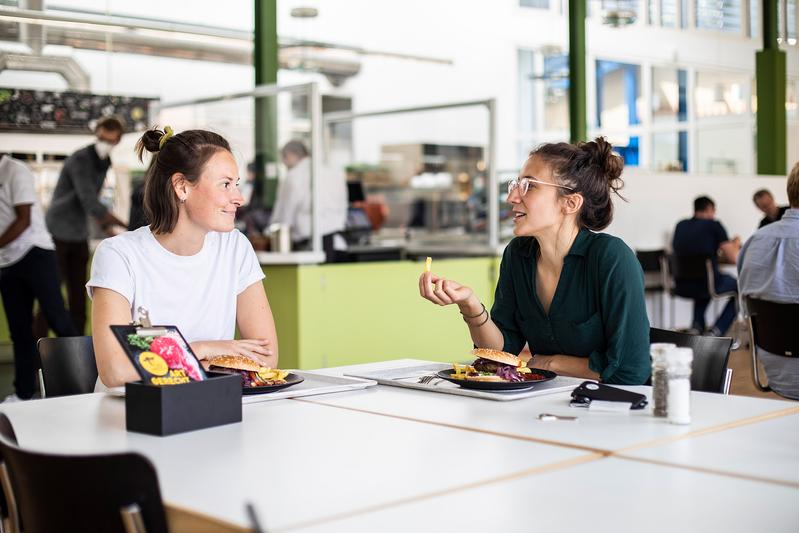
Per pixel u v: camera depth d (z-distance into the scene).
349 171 9.18
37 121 6.68
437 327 5.15
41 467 1.08
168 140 2.05
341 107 9.28
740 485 1.15
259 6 5.10
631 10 7.47
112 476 1.03
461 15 10.32
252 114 5.12
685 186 7.79
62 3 6.96
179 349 1.56
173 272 2.08
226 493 1.10
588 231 2.12
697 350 2.13
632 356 2.00
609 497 1.09
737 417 1.56
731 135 9.88
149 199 2.07
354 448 1.33
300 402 1.72
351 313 4.74
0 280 4.65
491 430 1.46
